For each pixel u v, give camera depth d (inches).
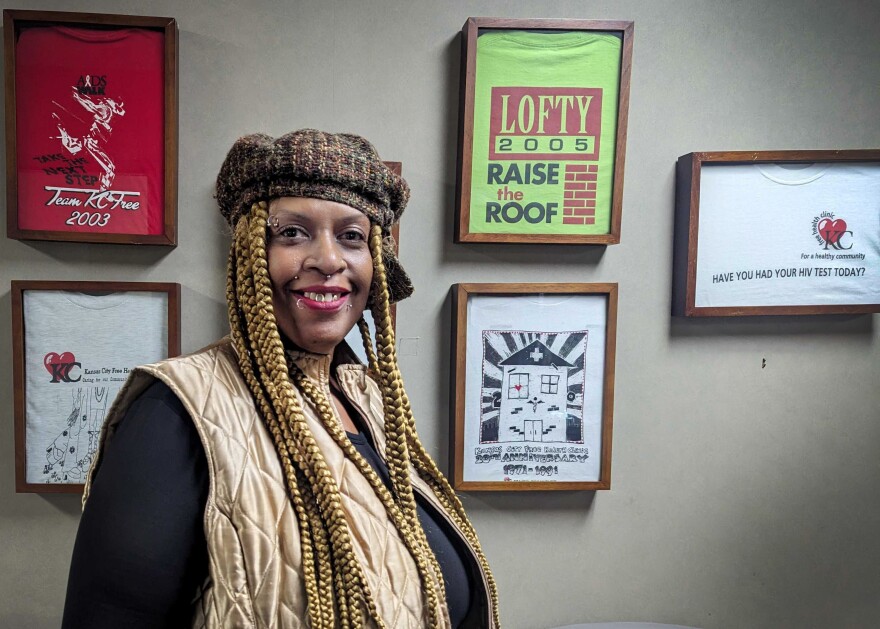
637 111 47.8
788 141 48.5
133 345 44.7
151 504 18.1
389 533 22.2
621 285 48.3
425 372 47.4
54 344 44.3
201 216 45.1
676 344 49.0
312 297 21.8
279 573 19.3
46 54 42.8
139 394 20.4
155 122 43.9
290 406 21.2
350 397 27.0
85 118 43.3
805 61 48.3
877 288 48.3
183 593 18.9
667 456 49.3
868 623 50.8
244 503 19.2
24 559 45.4
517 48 45.6
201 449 19.6
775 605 50.5
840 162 47.6
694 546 49.9
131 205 43.9
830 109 48.6
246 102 44.9
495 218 46.3
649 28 47.4
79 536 18.4
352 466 22.6
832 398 50.0
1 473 45.0
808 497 50.3
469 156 45.2
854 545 50.6
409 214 46.6
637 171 48.0
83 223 43.7
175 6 44.1
